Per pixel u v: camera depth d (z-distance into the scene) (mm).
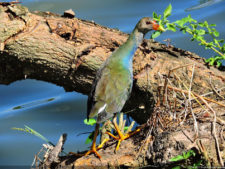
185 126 9492
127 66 10344
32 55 11047
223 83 11297
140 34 10758
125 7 17922
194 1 17828
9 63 11391
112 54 10391
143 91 11258
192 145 8891
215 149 8930
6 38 10898
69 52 11141
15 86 15633
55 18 11484
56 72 11414
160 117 9727
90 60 11195
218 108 10289
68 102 14703
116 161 9477
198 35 11867
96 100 9641
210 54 14648
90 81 11461
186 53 11969
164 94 9938
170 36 16000
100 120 9547
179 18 16656
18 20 11070
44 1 18438
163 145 9133
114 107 9773
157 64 11391
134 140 9859
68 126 13430
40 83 15836
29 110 14258
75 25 11367
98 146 10000
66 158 10125
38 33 11086
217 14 16562
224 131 9234
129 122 12133
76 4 18328
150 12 17422
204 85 11203
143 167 9289
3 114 14047
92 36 11406
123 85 9961
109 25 16734
